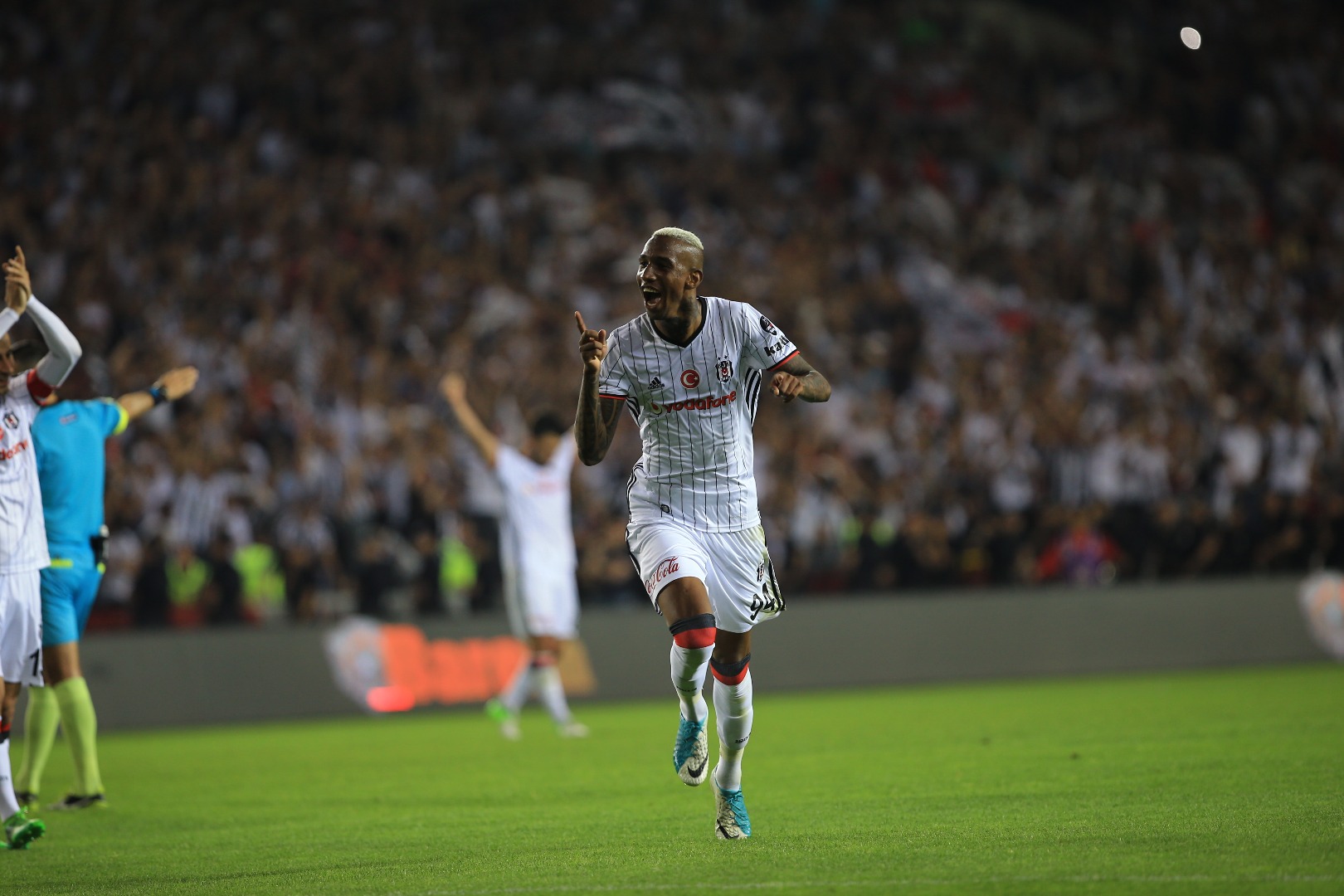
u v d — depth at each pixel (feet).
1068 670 197.26
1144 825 67.92
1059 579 212.02
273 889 60.80
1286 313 289.53
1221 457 231.71
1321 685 162.50
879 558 205.46
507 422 227.61
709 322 67.26
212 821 85.10
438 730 149.59
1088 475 232.94
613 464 222.89
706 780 96.22
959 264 302.66
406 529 191.21
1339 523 217.36
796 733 128.26
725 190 300.40
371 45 304.30
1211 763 93.04
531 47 321.11
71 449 90.38
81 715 92.48
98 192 255.70
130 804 94.68
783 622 187.93
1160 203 323.78
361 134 285.02
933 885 54.85
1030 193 319.88
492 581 194.39
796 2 355.77
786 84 331.36
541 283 268.62
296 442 211.82
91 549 92.38
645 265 65.62
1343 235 317.63
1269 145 344.90
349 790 99.09
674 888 56.44
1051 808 75.25
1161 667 200.34
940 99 338.95
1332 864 56.34
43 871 68.74
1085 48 376.89
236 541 193.57
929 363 256.93
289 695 167.94
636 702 179.32
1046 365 261.65
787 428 232.94
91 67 277.64
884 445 238.48
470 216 275.80
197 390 221.25
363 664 171.12
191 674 165.37
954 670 193.06
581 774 103.14
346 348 234.79
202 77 282.97
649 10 341.00
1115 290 294.05
